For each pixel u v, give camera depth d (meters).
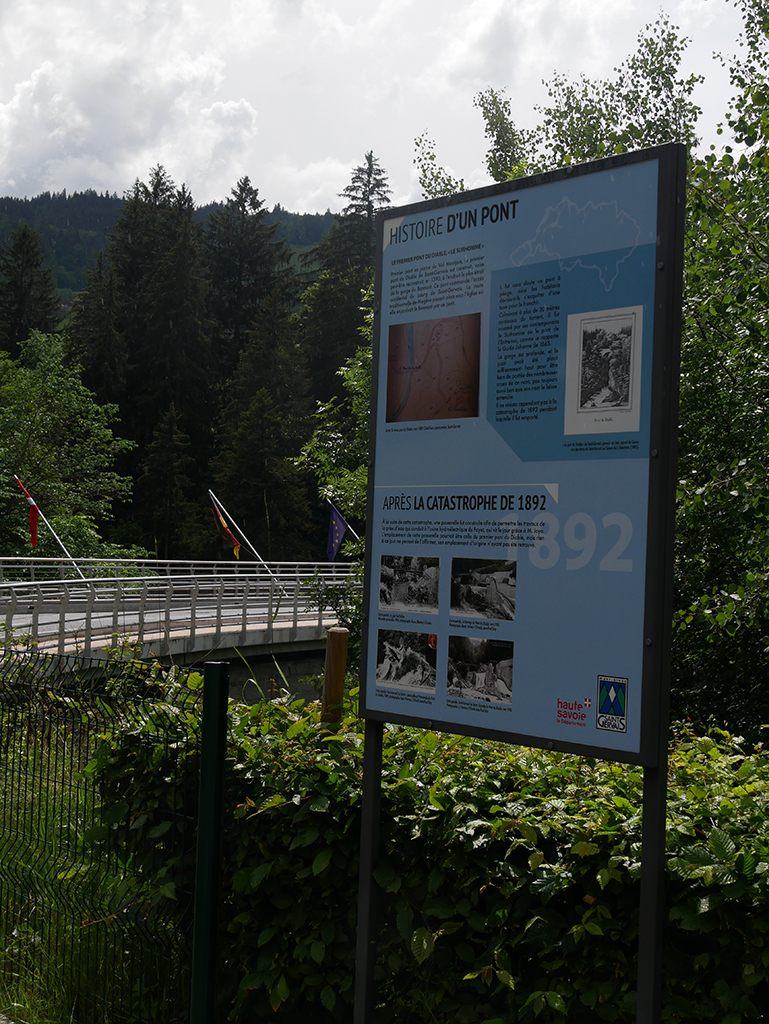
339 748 3.42
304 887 3.18
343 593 15.73
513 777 3.18
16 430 41.09
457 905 2.85
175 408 64.94
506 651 2.95
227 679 3.15
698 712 8.19
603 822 2.72
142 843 3.54
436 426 3.19
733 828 2.63
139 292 74.56
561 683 2.82
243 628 22.17
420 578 3.19
